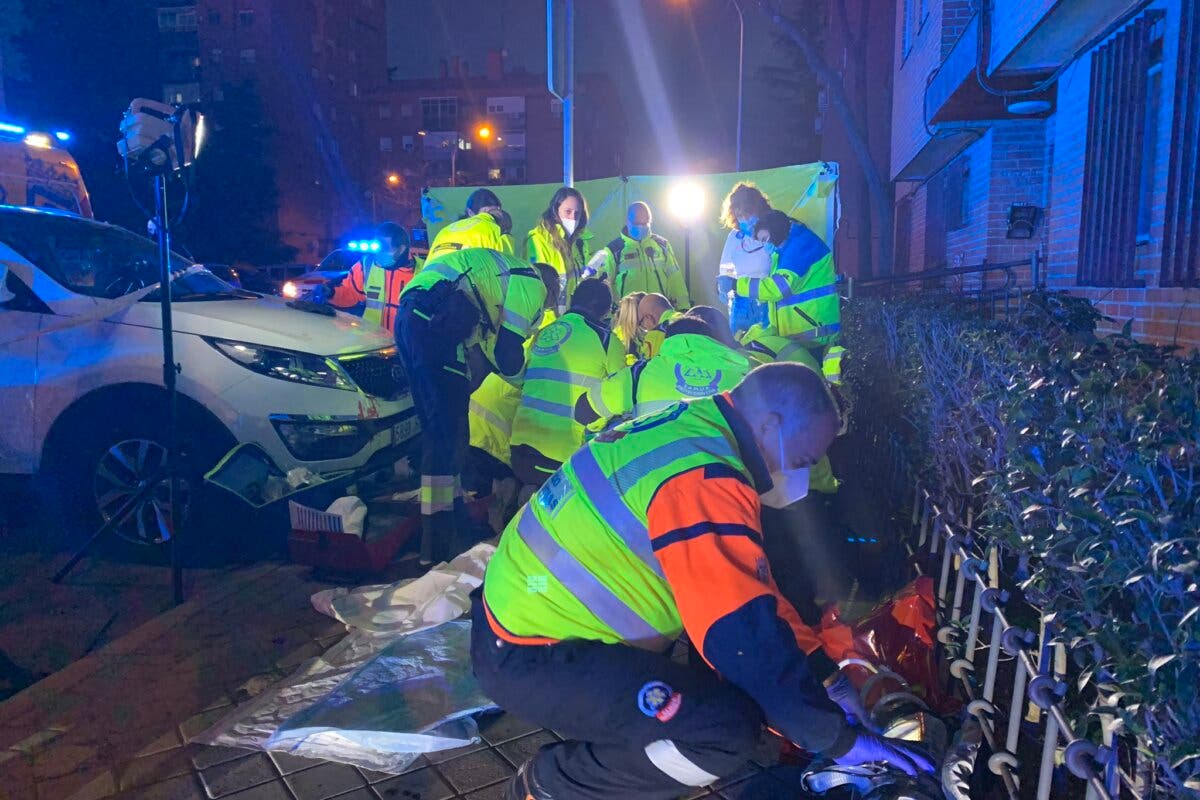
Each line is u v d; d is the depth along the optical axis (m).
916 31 11.86
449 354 4.96
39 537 5.69
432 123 76.69
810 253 5.79
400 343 5.03
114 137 35.78
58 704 3.43
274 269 37.25
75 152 35.56
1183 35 4.99
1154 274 5.45
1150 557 1.59
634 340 5.57
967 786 2.34
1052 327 4.00
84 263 5.68
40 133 7.31
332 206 66.50
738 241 6.00
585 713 2.12
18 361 5.29
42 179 7.26
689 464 2.05
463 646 3.73
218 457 5.18
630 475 2.08
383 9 76.50
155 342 5.18
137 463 5.27
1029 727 2.80
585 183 8.57
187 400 5.15
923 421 4.13
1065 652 2.37
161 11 58.34
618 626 2.13
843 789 2.67
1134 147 5.77
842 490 5.98
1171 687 1.53
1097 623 1.92
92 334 5.24
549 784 2.23
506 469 5.51
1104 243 6.18
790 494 2.29
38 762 3.04
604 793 2.18
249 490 4.98
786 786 2.79
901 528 4.71
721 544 1.95
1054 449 2.39
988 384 3.06
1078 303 4.54
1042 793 2.16
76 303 5.32
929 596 3.28
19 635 4.32
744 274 5.96
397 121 76.81
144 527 5.25
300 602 4.46
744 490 2.04
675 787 2.17
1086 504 1.93
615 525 2.09
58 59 35.75
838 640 3.12
